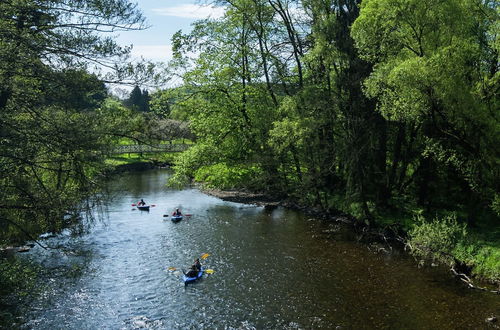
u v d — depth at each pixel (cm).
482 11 1983
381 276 1856
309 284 1794
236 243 2442
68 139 1378
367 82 2069
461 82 1788
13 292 1711
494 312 1477
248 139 3566
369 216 2586
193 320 1509
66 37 1387
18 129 1352
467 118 1816
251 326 1448
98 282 1872
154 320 1518
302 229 2731
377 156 2778
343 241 2427
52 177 1598
